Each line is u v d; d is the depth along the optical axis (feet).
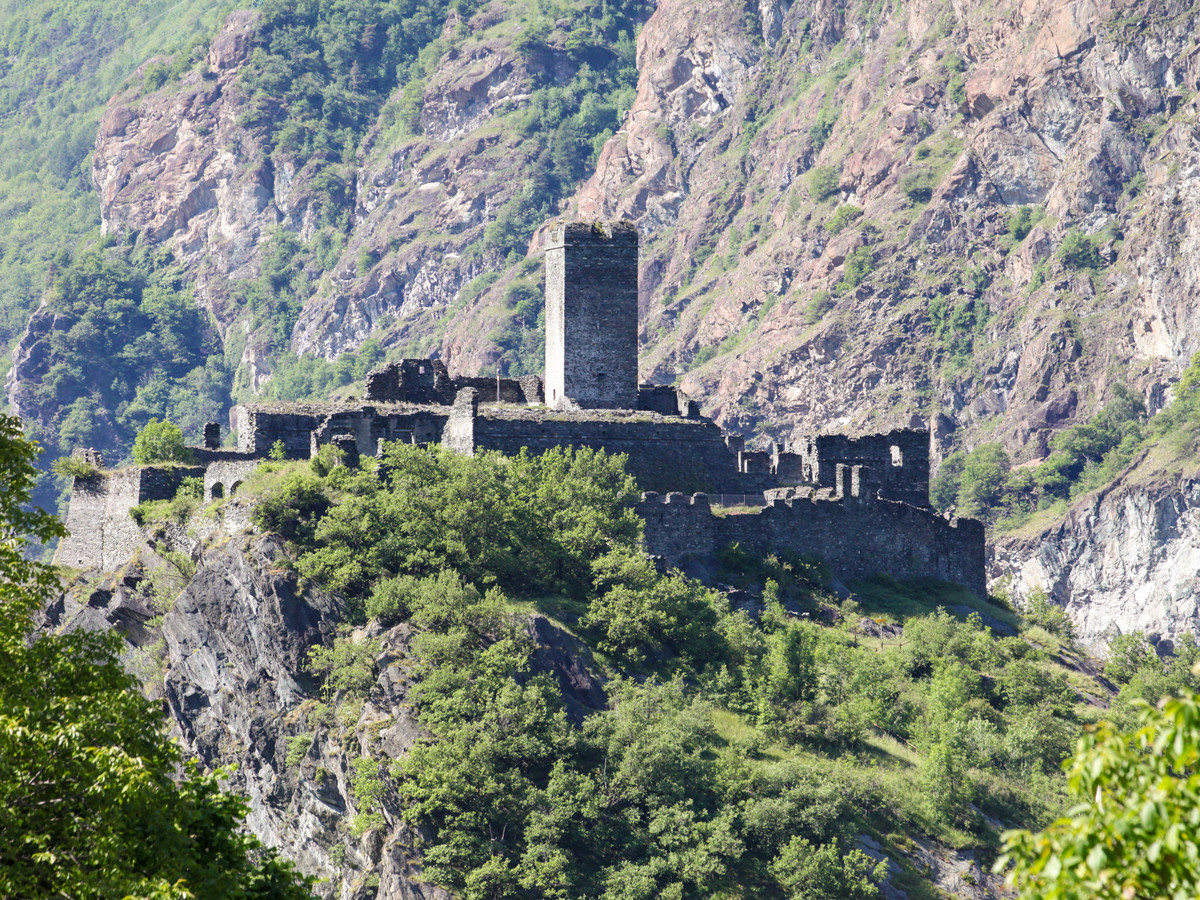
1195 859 310.45
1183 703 315.37
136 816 474.90
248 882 503.61
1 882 445.78
